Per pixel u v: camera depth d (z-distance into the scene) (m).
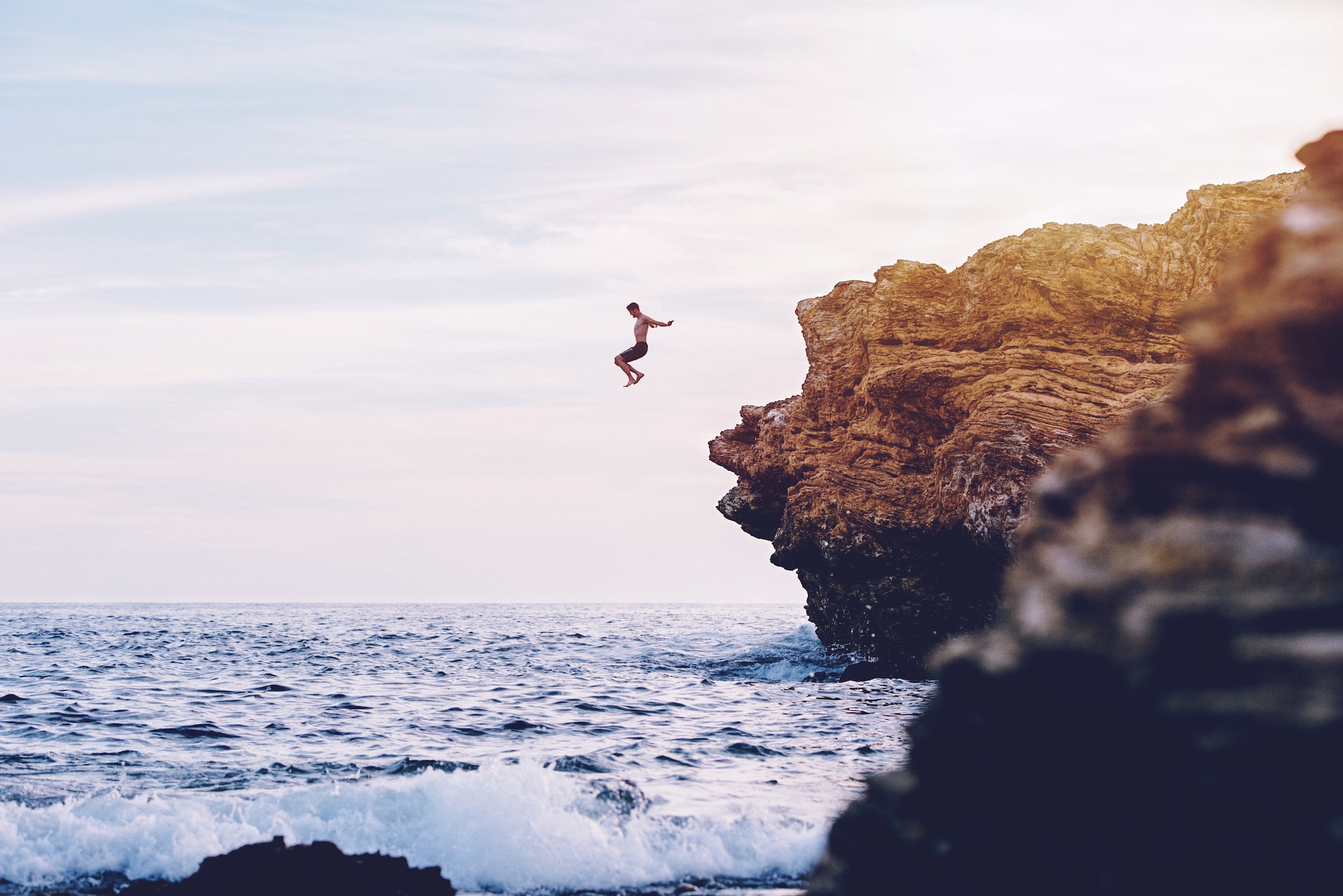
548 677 36.59
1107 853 3.29
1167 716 3.06
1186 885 2.98
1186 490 3.54
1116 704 3.27
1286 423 3.27
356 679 35.72
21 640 64.81
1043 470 25.56
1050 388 27.48
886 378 31.47
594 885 11.39
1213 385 3.70
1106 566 3.63
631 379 24.23
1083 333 29.03
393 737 20.69
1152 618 3.21
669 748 19.09
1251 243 4.11
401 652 53.38
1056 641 3.60
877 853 4.41
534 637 70.69
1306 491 3.11
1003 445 26.27
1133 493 3.77
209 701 27.62
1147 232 30.36
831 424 36.44
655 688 31.56
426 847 12.20
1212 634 3.04
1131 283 29.16
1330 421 3.12
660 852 12.13
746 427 42.84
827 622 37.19
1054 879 3.48
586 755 17.94
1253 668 2.89
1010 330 29.69
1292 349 3.40
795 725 22.25
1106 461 4.00
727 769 16.86
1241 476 3.33
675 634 77.06
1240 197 28.83
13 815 12.66
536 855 11.92
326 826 12.57
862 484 33.03
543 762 16.75
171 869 11.62
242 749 19.14
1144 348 28.56
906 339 32.34
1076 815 3.46
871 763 17.48
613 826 12.73
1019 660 3.78
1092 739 3.41
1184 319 4.34
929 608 31.34
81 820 12.55
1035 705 3.67
